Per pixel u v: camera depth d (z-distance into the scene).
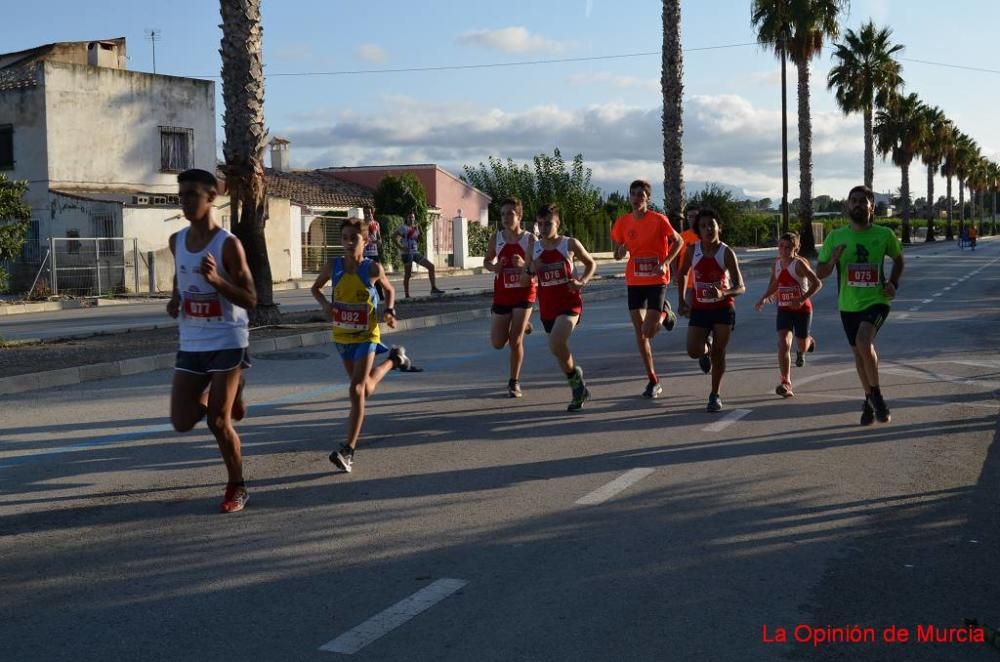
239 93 15.73
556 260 9.36
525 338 15.68
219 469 7.33
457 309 19.88
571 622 4.43
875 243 8.57
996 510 6.14
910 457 7.55
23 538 5.69
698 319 9.39
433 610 4.57
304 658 4.08
